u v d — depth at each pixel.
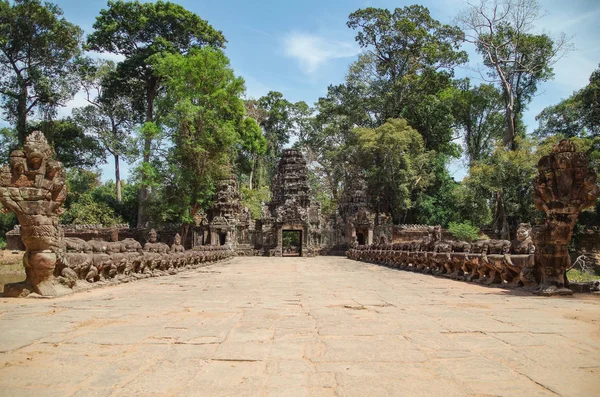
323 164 69.50
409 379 3.98
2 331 5.92
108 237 43.16
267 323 6.56
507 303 8.67
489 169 42.66
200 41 54.91
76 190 53.31
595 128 42.19
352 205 53.47
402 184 49.78
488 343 5.23
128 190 62.09
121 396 3.60
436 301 9.07
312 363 4.50
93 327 6.25
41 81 42.88
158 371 4.23
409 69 59.09
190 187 42.62
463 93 58.12
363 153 52.41
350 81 60.31
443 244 17.55
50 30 43.84
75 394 3.64
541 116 46.62
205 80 41.41
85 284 11.45
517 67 48.97
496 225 44.56
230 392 3.69
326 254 51.31
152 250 18.08
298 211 49.44
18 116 44.88
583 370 4.20
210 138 40.91
